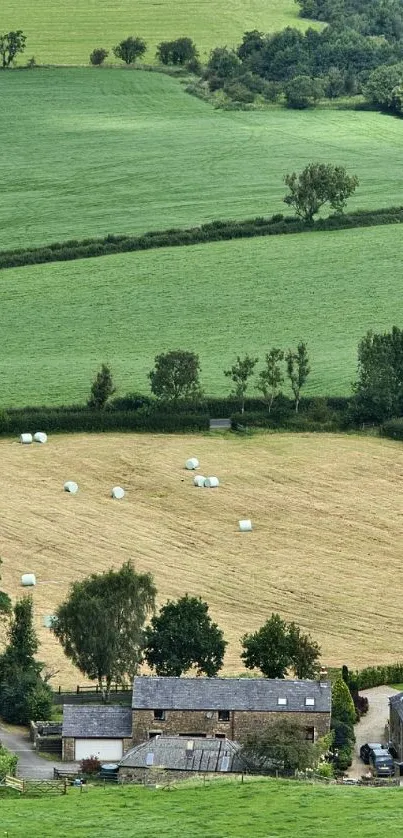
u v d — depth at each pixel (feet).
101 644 654.53
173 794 514.27
